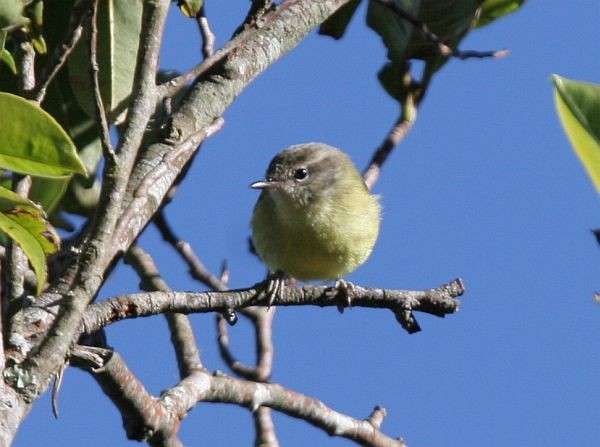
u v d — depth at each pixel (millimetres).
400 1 11891
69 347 6883
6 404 5992
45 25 9844
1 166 6133
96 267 6211
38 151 6141
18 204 6457
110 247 6414
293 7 10297
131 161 6215
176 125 8953
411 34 11750
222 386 9305
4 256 7160
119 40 8953
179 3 9539
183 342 9812
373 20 12039
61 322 6195
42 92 6871
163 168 7770
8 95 6059
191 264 11445
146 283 11055
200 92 9336
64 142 6125
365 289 8703
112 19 8914
